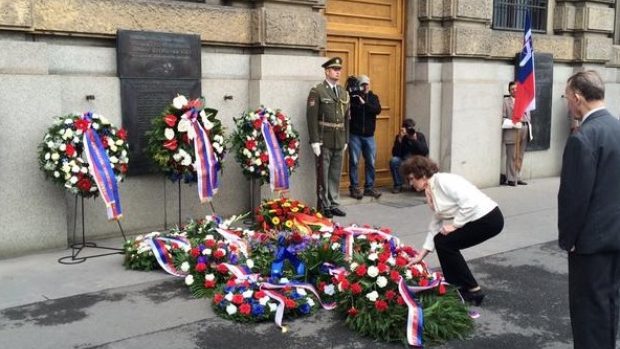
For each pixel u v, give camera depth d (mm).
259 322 4855
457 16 10000
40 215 6480
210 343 4469
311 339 4574
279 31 8023
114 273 5961
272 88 8016
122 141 6465
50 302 5191
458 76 10148
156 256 5945
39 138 6379
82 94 6758
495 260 6641
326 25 8875
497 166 10969
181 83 7383
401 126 10359
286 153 7574
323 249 5371
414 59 10203
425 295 4934
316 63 8461
